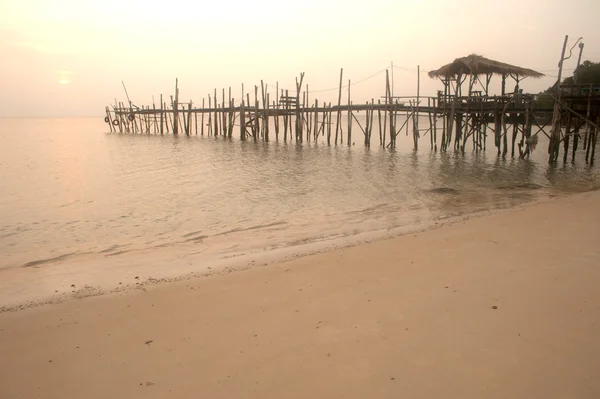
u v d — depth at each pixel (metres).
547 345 4.36
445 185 18.55
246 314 5.49
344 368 4.14
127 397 3.90
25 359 4.70
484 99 29.84
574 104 24.98
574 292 5.57
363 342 4.60
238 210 14.02
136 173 23.12
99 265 8.68
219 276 7.12
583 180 19.20
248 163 27.25
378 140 51.41
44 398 3.97
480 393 3.68
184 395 3.87
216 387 3.96
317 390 3.83
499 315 5.04
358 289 6.12
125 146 42.31
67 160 30.00
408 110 33.84
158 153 34.31
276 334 4.90
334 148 37.50
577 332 4.58
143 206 14.83
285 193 17.00
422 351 4.36
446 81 31.66
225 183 19.62
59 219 13.11
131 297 6.37
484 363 4.11
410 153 32.59
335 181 19.98
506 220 9.91
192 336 4.98
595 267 6.46
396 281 6.34
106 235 11.33
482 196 15.53
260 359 4.39
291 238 10.25
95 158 31.14
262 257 8.51
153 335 5.07
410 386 3.82
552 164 24.47
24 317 5.85
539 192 16.11
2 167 26.14
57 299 6.65
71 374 4.34
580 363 4.04
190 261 8.62
